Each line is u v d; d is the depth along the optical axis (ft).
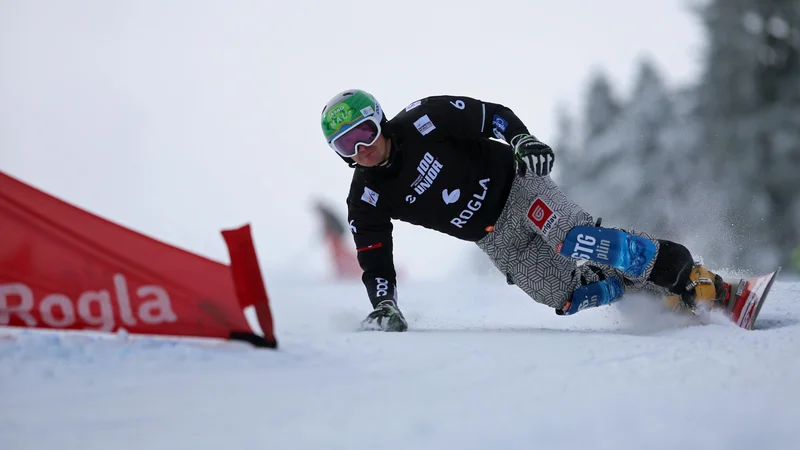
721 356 29.68
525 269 49.49
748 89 274.77
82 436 19.42
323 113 45.14
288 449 18.52
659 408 21.89
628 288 49.19
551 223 46.14
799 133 264.72
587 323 53.16
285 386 25.00
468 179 46.98
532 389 24.52
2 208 30.91
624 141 279.69
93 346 29.04
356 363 29.35
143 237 31.19
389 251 49.11
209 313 30.91
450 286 90.12
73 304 31.01
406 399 23.30
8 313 30.86
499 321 57.31
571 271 49.52
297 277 135.54
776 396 23.11
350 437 19.39
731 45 277.85
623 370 27.25
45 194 31.04
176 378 25.73
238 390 24.39
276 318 49.80
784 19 277.64
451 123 46.50
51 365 26.37
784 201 261.24
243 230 30.73
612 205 271.49
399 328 44.55
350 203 49.24
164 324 30.96
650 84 287.89
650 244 44.57
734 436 19.29
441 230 49.29
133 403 22.59
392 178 46.70
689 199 266.98
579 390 24.27
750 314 41.98
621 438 19.20
